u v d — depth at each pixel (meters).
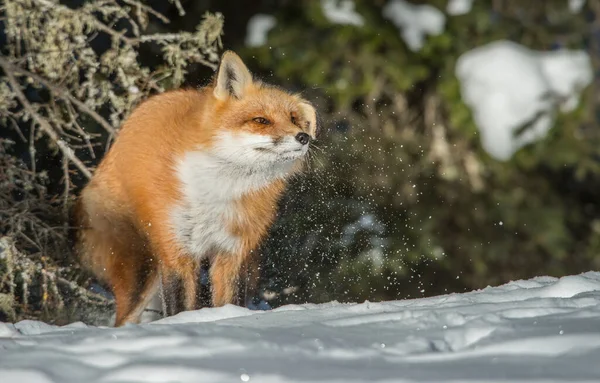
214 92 9.88
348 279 16.19
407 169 17.53
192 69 14.74
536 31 18.94
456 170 17.80
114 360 4.66
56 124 12.79
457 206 17.77
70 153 12.29
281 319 6.45
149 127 10.02
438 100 18.02
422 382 4.14
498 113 17.64
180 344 4.98
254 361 4.63
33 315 11.84
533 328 5.21
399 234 17.12
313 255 14.96
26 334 6.16
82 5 14.52
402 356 4.77
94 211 10.54
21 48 14.01
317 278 15.06
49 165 13.82
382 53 17.42
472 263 17.80
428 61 17.72
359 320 6.03
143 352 4.85
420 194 17.61
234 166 9.75
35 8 12.95
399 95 17.70
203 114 9.89
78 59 13.51
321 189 15.43
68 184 12.17
